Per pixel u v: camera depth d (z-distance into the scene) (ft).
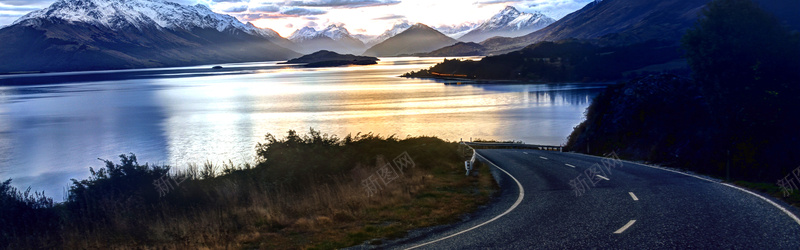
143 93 582.35
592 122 133.69
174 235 42.65
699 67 95.61
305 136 89.04
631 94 124.06
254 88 638.12
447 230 41.11
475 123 274.57
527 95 472.03
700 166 71.20
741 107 86.17
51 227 46.11
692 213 39.70
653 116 112.47
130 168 60.34
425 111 338.95
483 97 453.58
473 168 89.30
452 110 343.67
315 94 513.86
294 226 45.73
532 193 57.31
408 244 37.19
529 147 169.99
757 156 71.36
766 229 33.60
